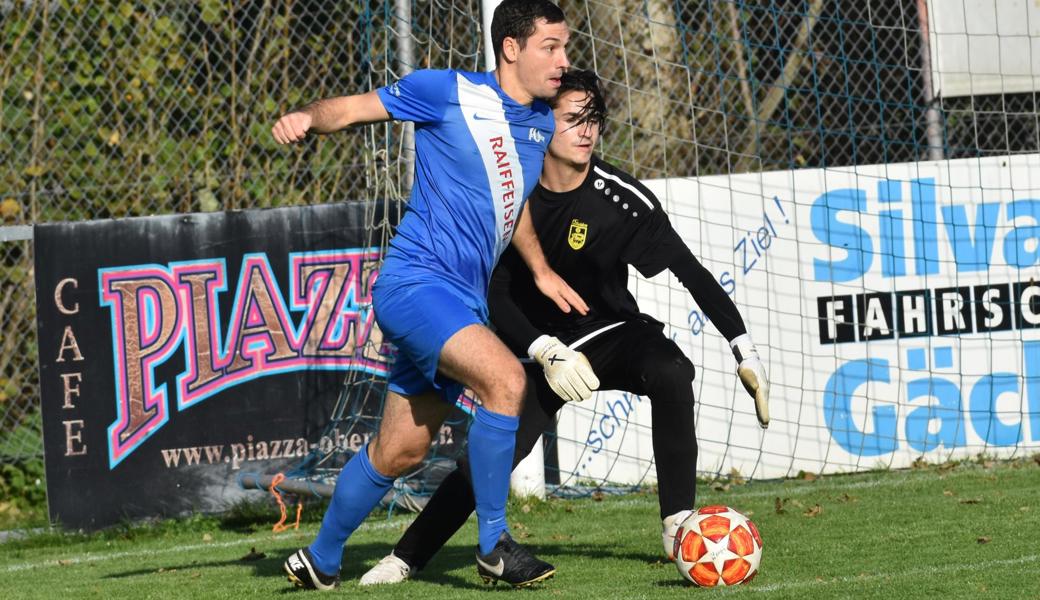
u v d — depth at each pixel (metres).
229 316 25.33
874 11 35.75
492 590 14.82
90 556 21.86
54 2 30.72
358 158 31.17
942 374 27.34
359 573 17.08
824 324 27.14
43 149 30.72
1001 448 27.45
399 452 14.74
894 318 27.28
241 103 31.20
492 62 24.41
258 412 25.28
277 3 31.28
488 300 15.79
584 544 18.89
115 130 30.86
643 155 35.34
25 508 28.36
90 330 24.98
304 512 25.03
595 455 26.56
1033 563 15.37
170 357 25.14
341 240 25.55
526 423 15.86
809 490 24.41
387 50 25.98
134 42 30.97
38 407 29.61
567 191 15.85
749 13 36.25
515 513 23.14
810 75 36.50
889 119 35.91
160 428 25.05
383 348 25.44
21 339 29.66
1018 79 31.19
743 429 26.86
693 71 35.38
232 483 25.16
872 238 27.25
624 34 35.19
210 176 31.09
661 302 26.75
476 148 14.14
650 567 16.23
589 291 16.34
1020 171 27.55
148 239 25.19
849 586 14.20
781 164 36.56
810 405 27.08
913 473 26.17
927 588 13.93
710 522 14.58
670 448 15.55
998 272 27.48
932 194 27.38
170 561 20.25
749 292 27.03
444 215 14.25
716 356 26.81
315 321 25.45
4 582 18.91
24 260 29.88
